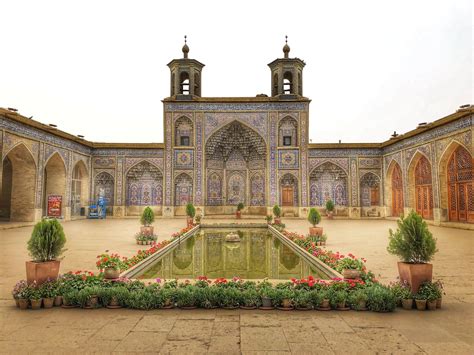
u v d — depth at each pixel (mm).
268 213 13625
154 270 4586
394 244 3053
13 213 10438
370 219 13430
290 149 13797
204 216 13602
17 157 10258
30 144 10164
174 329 2350
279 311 2736
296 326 2404
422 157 11352
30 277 2947
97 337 2209
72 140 12625
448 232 8391
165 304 2803
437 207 10211
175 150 13773
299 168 13727
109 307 2807
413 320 2518
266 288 2910
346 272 3301
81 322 2484
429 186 11000
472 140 8555
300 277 4180
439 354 1959
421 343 2111
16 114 9031
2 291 3250
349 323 2461
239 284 3070
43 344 2102
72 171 12703
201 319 2549
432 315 2625
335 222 11969
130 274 3865
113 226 10141
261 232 9336
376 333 2273
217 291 2838
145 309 2768
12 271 4027
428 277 2871
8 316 2611
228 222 11555
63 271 4074
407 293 2803
